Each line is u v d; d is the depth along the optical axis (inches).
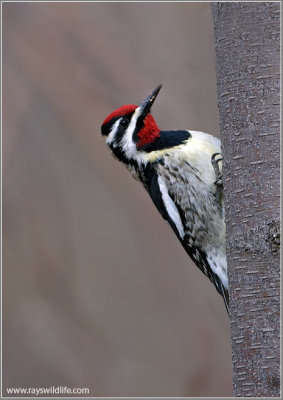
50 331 442.0
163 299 446.0
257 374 230.1
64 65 448.8
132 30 458.0
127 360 444.8
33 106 450.3
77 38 453.4
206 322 438.6
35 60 448.5
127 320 451.5
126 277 455.8
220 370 426.0
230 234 242.8
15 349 437.4
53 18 455.5
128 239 461.7
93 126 450.6
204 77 445.1
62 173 460.1
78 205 459.2
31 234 446.6
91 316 447.2
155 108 434.3
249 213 238.1
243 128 242.2
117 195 465.4
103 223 462.9
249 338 232.7
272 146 238.5
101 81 448.1
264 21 242.8
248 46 243.9
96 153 458.9
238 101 243.9
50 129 453.4
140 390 433.7
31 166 454.3
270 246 232.7
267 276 232.7
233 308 238.7
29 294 441.1
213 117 435.2
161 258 454.6
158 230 462.3
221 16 249.9
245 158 241.0
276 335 229.5
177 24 459.2
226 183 246.2
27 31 452.4
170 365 432.8
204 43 452.8
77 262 456.1
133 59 451.8
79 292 452.1
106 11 461.4
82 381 434.9
